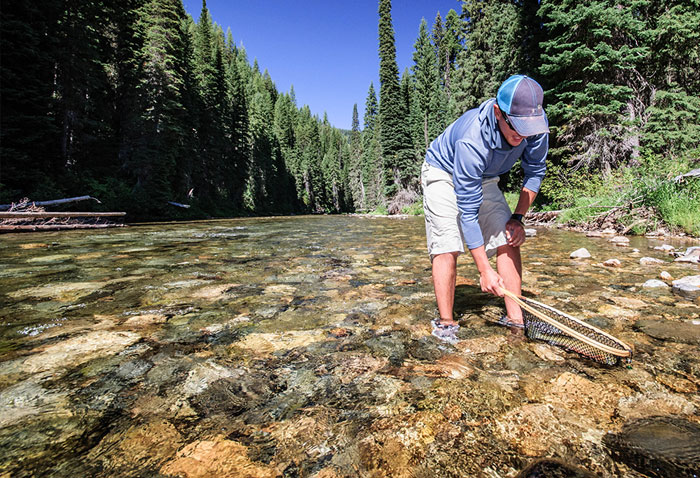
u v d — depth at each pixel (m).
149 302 2.56
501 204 2.14
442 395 1.32
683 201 6.05
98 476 0.94
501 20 16.64
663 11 10.41
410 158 31.19
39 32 16.22
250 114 50.50
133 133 22.86
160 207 21.12
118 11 22.91
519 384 1.39
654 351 1.64
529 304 1.80
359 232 8.95
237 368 1.56
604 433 1.09
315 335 1.93
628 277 3.08
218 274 3.52
